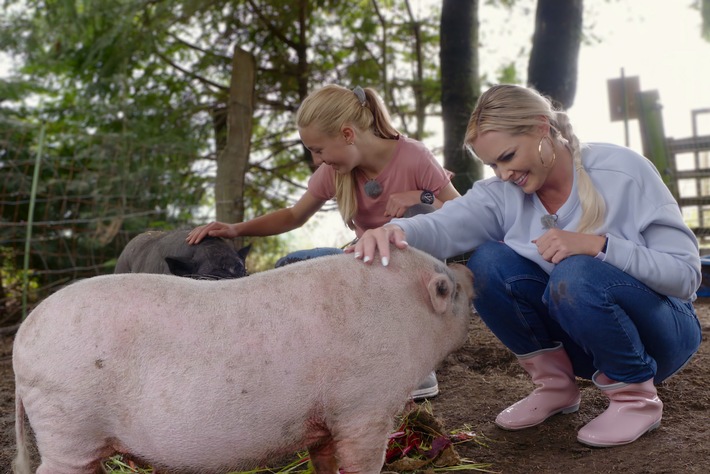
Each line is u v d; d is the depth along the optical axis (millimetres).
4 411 3932
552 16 7855
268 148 11336
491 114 2744
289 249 10062
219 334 2250
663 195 2871
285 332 2299
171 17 9578
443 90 8211
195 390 2211
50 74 9297
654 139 8445
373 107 3553
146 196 7918
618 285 2799
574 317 2846
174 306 2268
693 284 2859
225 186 6898
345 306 2385
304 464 3047
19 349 2273
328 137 3346
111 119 9180
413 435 3033
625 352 2889
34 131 7984
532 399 3277
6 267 7891
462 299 2746
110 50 8906
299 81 11180
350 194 3635
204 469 2322
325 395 2342
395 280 2525
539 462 2910
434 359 2654
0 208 7531
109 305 2248
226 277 4164
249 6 10938
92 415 2221
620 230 2893
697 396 3436
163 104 10094
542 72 7910
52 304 2283
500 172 2820
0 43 8578
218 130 10148
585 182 2854
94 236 7320
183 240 4559
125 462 3121
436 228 3025
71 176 7742
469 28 8102
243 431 2273
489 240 3232
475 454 3035
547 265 3025
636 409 2984
